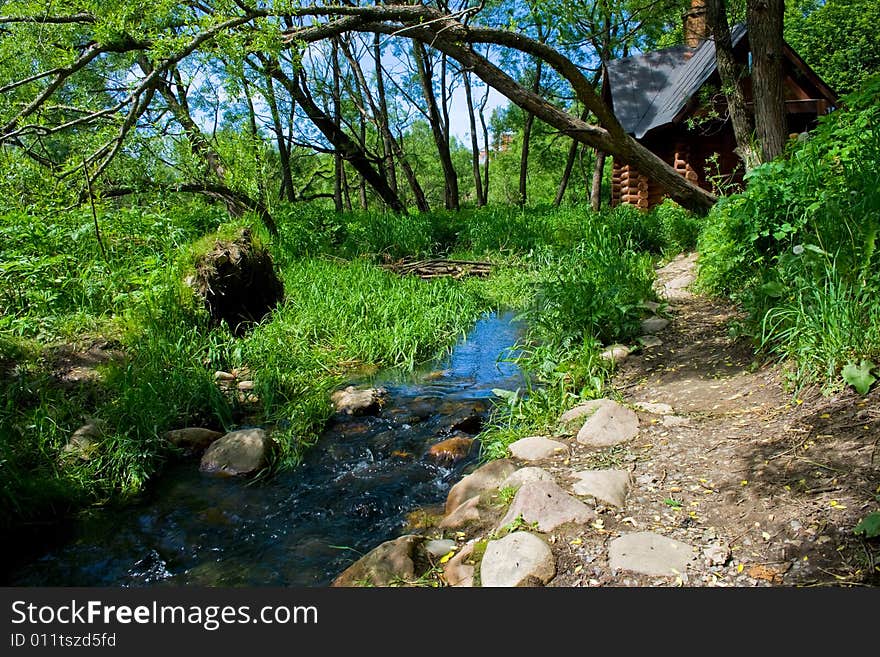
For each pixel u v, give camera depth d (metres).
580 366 4.92
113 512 3.68
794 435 3.08
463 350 6.75
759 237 5.83
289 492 3.81
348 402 5.05
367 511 3.52
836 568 2.21
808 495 2.59
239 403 5.16
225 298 6.38
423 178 43.34
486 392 5.34
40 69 10.76
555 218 13.53
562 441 3.72
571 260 8.48
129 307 5.93
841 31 23.23
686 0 16.77
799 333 3.75
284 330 6.50
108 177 10.24
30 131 8.84
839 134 4.95
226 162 11.72
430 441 4.41
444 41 8.64
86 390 4.71
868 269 3.55
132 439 4.22
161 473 4.14
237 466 4.09
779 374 3.89
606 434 3.65
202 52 9.12
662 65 19.09
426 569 2.69
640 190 16.20
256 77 10.47
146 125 10.09
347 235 12.22
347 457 4.26
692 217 10.94
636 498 2.91
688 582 2.29
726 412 3.67
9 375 4.70
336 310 7.23
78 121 8.80
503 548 2.55
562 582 2.39
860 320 3.44
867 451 2.73
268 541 3.30
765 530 2.47
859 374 3.17
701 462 3.12
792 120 16.30
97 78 13.61
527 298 8.62
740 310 5.75
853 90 5.15
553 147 31.05
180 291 6.19
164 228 8.02
